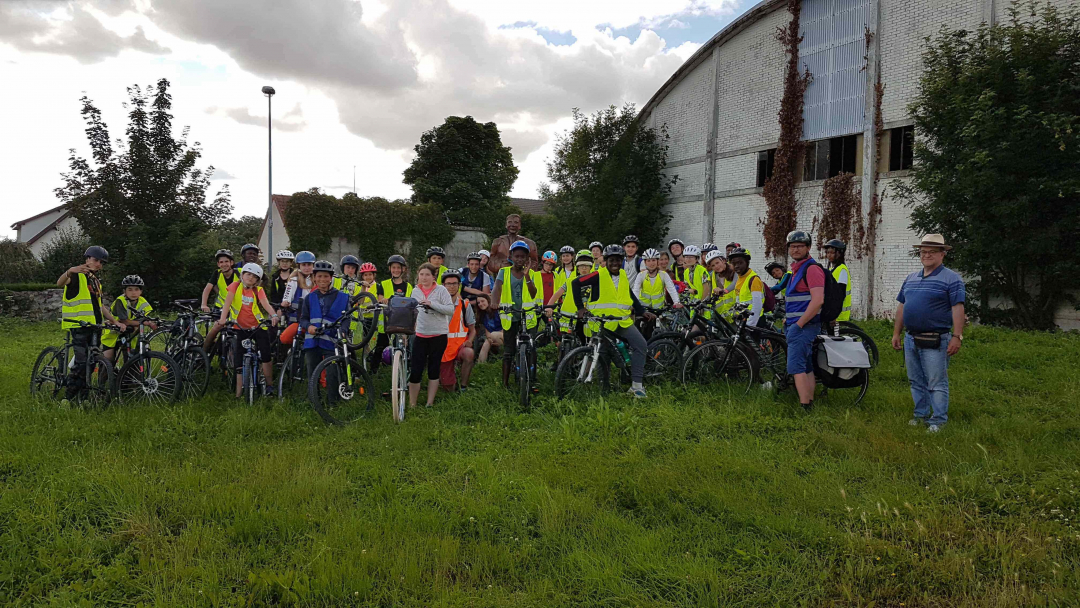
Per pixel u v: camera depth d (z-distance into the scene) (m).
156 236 18.38
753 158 19.72
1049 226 12.48
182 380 6.94
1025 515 3.87
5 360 10.13
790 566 3.38
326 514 3.93
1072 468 4.59
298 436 5.86
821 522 3.82
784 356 7.36
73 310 6.88
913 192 14.24
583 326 7.22
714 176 20.89
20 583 3.23
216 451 5.27
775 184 18.72
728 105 20.44
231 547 3.62
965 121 12.95
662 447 5.43
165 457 5.04
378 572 3.28
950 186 13.02
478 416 6.46
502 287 7.71
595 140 23.47
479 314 8.79
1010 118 12.45
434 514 3.93
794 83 18.36
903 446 5.07
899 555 3.41
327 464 4.91
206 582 3.16
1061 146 11.38
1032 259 12.66
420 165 38.69
